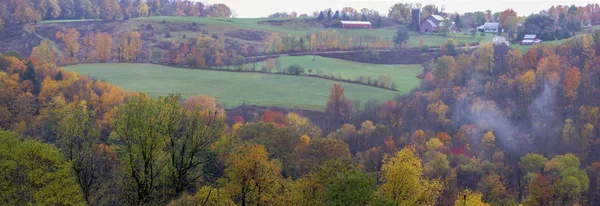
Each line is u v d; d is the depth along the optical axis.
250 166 45.72
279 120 127.50
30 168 37.12
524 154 119.12
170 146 43.25
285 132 90.25
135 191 41.22
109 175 43.84
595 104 139.75
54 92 127.00
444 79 172.38
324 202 41.62
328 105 144.12
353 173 41.03
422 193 47.91
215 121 49.59
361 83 178.62
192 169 47.22
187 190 46.81
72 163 39.56
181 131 44.94
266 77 183.62
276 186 45.47
